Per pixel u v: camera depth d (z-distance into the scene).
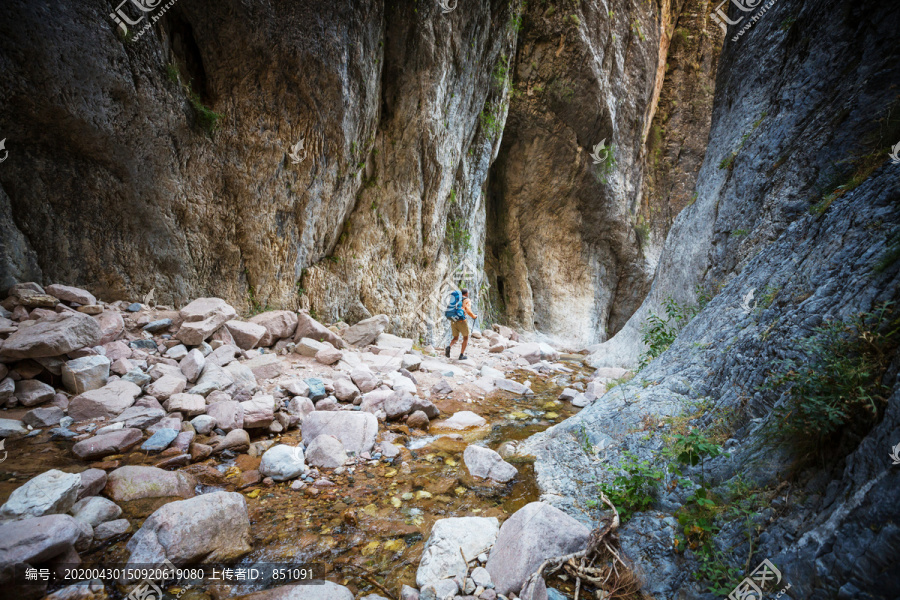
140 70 5.29
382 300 8.74
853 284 2.69
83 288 5.36
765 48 6.69
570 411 6.01
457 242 11.12
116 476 3.14
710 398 3.64
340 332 7.68
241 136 6.37
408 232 9.17
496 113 11.48
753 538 2.26
